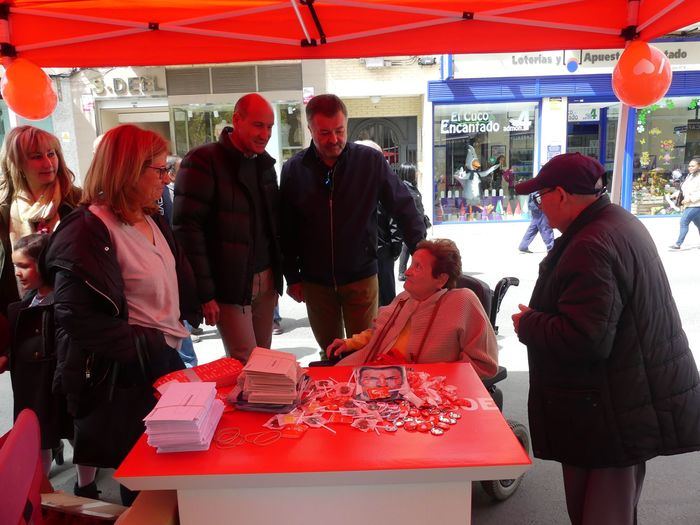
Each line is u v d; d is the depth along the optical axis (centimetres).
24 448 117
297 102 904
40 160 277
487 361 223
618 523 183
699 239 934
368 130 1263
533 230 857
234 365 213
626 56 293
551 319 177
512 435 156
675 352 178
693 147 1174
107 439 201
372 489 146
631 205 1205
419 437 155
